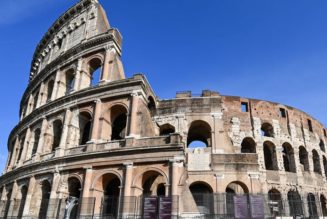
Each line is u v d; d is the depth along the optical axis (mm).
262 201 33312
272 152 60625
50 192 44625
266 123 62031
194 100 54031
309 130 68812
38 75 66750
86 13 64312
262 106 63281
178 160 38875
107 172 41656
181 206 36344
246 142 61938
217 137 50906
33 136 57688
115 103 46906
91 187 41469
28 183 50000
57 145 54250
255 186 47906
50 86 63969
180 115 52938
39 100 62031
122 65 53438
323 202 61594
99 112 47250
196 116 52844
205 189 50781
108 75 51125
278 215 37094
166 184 38094
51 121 54000
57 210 40812
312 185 60406
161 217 33188
